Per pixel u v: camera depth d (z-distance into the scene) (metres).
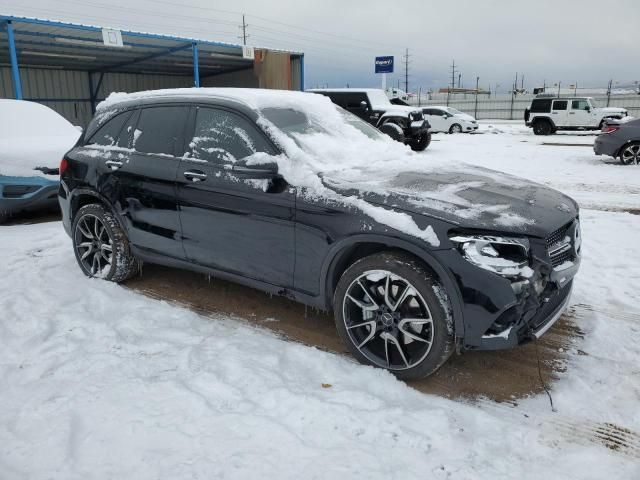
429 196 2.79
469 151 15.79
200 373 2.85
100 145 4.28
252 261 3.36
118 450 2.24
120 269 4.18
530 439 2.39
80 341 3.25
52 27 14.73
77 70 24.80
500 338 2.55
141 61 21.95
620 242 5.46
